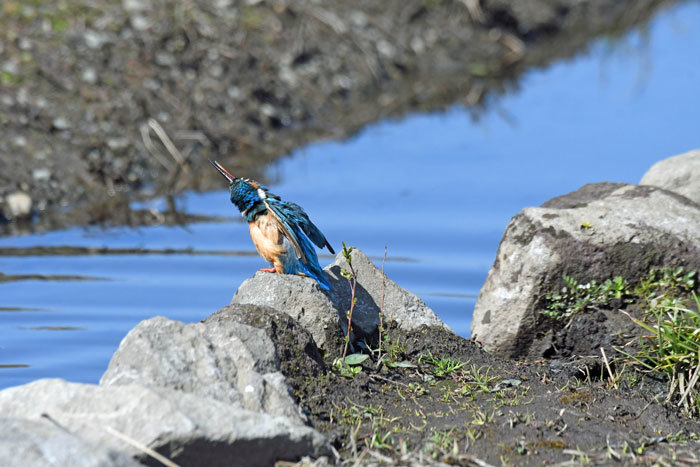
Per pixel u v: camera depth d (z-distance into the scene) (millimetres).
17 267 14391
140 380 7527
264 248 9734
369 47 23969
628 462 7355
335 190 17938
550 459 7406
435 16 25750
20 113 18750
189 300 13102
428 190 17719
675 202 10516
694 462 7336
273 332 8625
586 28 28234
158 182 18500
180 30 21438
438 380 9000
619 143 19812
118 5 21609
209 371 7762
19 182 17469
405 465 7148
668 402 8797
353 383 8617
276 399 7727
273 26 22844
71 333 11922
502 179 18172
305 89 22078
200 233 16109
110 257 14938
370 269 10180
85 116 19125
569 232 10031
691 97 22922
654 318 9789
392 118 22281
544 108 22750
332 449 7285
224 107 20609
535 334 10031
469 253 14859
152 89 20156
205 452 6805
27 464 5969
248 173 19000
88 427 6758
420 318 9906
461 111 22797
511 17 26812
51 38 20453
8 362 10984
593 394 8789
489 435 7809
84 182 17953
